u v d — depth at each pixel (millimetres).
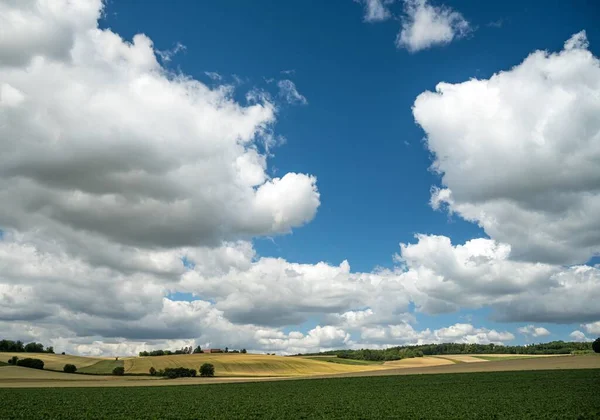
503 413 41812
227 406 50969
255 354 168125
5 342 177500
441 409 45562
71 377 114438
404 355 199375
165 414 44312
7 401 54344
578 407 43562
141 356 175375
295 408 48562
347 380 87375
